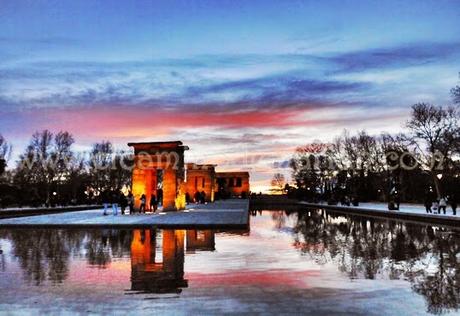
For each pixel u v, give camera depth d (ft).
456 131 188.24
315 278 42.96
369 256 57.26
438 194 195.11
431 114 197.06
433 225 112.06
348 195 266.16
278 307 32.53
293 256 57.00
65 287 39.32
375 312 31.40
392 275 44.60
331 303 33.71
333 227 107.86
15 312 31.58
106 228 98.32
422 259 54.95
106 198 144.25
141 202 145.69
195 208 175.52
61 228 99.45
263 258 55.21
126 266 49.88
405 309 32.22
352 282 41.14
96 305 33.30
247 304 33.35
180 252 60.70
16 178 264.93
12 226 100.78
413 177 257.55
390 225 113.39
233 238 79.20
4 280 42.45
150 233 87.92
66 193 276.41
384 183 273.75
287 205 316.40
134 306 32.94
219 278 42.93
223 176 419.13
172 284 40.22
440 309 32.30
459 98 165.99
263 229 100.58
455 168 209.26
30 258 55.83
